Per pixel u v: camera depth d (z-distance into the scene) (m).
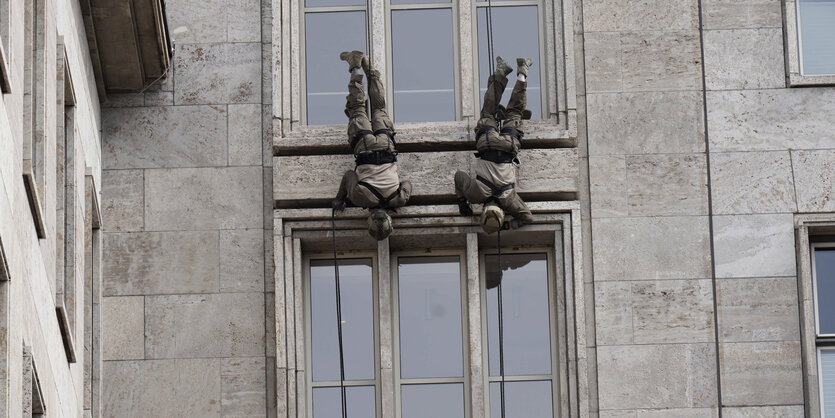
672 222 55.41
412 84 57.59
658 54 56.81
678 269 55.00
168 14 57.31
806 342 54.19
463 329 55.84
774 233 55.28
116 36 53.81
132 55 54.75
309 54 57.88
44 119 44.53
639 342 54.41
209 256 55.31
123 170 56.00
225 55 57.09
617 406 53.88
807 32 57.59
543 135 55.78
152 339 54.56
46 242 44.84
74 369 49.09
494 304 55.88
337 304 53.50
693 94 56.53
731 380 54.06
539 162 55.75
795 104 56.41
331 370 55.47
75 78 51.00
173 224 55.56
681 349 54.31
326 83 57.66
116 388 54.09
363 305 56.03
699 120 56.25
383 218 53.44
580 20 57.22
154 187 55.91
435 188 55.47
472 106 56.53
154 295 54.91
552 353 55.34
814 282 55.56
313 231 55.31
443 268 56.41
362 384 55.31
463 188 54.19
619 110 56.34
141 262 55.22
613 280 54.91
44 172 44.25
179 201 55.78
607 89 56.53
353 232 55.22
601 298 54.78
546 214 55.34
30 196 42.22
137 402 54.00
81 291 50.44
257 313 54.88
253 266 55.28
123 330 54.62
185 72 56.91
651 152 56.00
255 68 57.03
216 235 55.53
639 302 54.72
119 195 55.78
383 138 54.09
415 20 58.22
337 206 54.66
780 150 55.97
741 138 56.09
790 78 56.47
